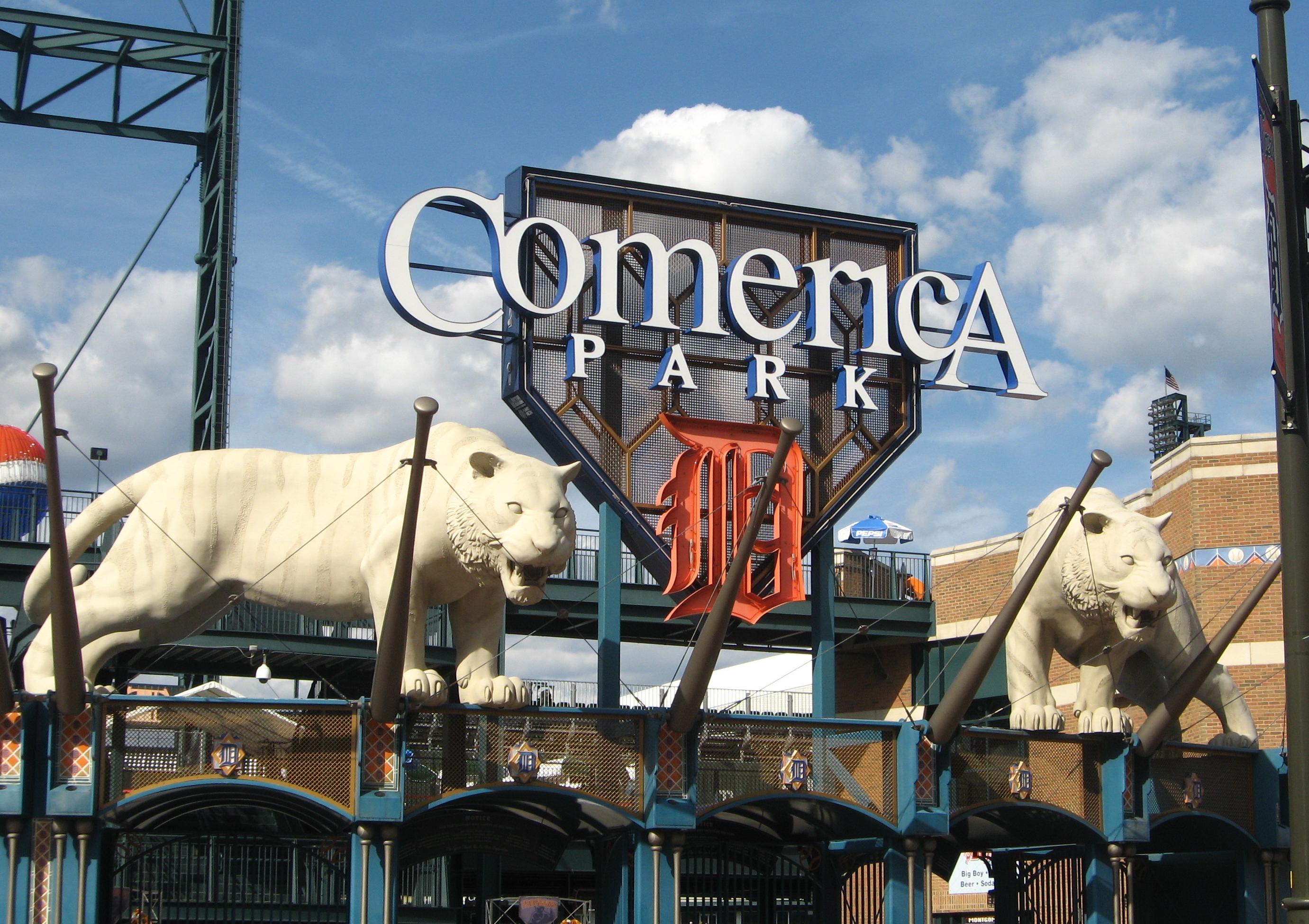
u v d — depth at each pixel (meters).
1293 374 13.49
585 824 19.67
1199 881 23.36
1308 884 12.91
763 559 20.67
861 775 18.98
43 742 16.06
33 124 33.94
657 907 17.66
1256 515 28.08
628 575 30.98
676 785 17.92
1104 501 20.61
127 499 18.25
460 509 17.31
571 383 20.38
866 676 34.53
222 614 18.58
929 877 19.02
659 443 20.67
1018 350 22.66
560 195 20.91
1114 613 20.11
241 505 18.08
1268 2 13.98
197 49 34.56
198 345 34.22
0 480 27.42
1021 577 19.94
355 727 16.77
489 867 28.73
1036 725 20.05
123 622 17.66
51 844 15.98
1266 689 27.47
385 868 16.58
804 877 22.70
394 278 19.81
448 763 17.16
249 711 16.62
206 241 34.59
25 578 27.38
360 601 18.03
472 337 20.36
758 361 21.17
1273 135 13.70
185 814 20.22
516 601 17.19
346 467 18.44
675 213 21.59
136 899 21.53
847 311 22.34
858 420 21.98
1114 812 20.33
